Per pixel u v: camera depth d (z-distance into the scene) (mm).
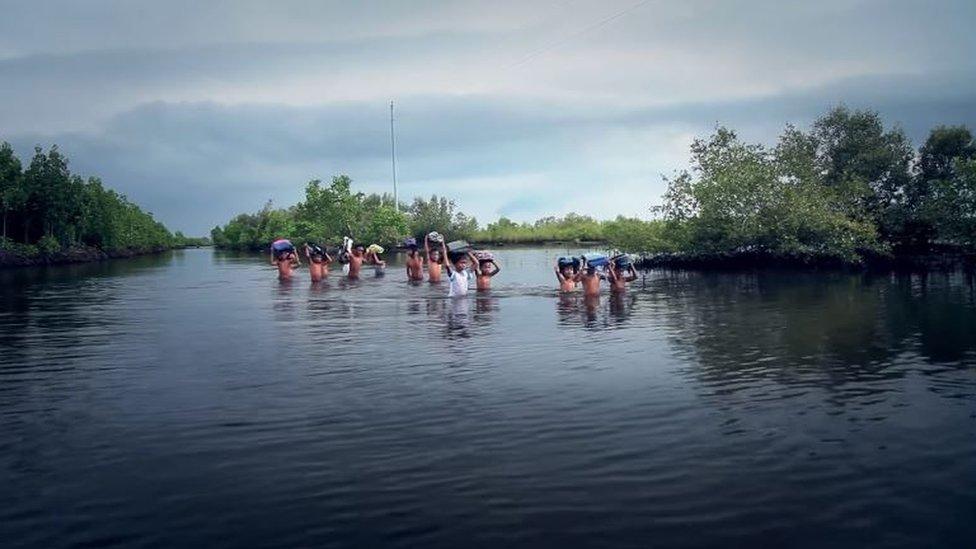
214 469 8258
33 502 7426
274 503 7285
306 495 7473
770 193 37125
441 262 32438
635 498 7254
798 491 7367
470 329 18031
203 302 26469
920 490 7340
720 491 7395
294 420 10102
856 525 6598
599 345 15484
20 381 12938
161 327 19672
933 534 6410
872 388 11352
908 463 8078
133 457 8711
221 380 12703
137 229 100312
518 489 7523
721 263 39906
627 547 6234
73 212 69500
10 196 60250
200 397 11508
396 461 8398
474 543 6348
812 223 35750
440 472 8031
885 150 38812
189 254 95562
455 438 9203
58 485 7871
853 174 38406
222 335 17906
